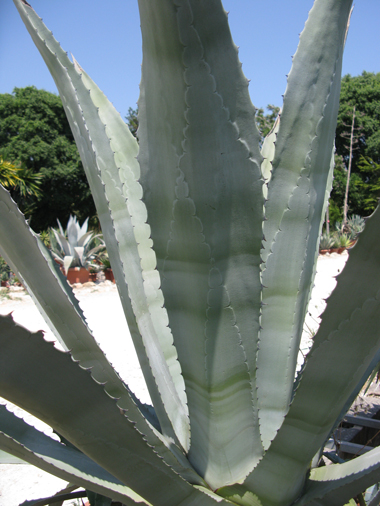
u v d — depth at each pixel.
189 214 0.72
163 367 1.04
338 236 12.80
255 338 0.78
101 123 1.02
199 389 0.81
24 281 0.80
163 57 0.66
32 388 0.60
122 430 0.67
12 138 16.88
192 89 0.67
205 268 0.73
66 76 0.79
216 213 0.71
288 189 0.96
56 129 17.62
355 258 0.64
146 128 0.74
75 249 7.39
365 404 1.59
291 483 0.78
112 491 0.73
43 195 16.55
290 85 0.94
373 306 0.65
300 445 0.74
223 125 0.68
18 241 0.71
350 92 21.67
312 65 0.93
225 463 0.83
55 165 16.75
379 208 0.60
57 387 0.61
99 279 7.64
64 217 18.23
